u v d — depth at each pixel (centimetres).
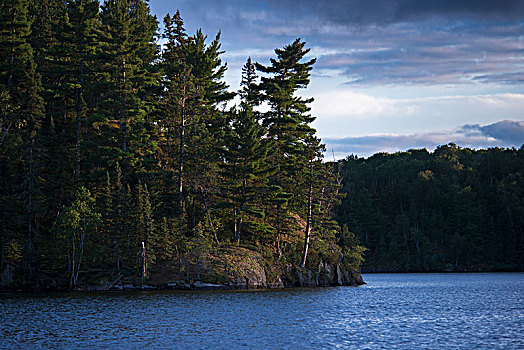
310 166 7950
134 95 7500
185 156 7456
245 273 6675
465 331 3369
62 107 8288
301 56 8569
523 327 3553
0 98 7250
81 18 8012
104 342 2920
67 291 6166
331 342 2945
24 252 6297
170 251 6562
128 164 7200
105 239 6562
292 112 8500
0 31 7919
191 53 9094
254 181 7588
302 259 7706
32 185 6519
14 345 2830
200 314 4094
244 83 9038
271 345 2852
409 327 3528
